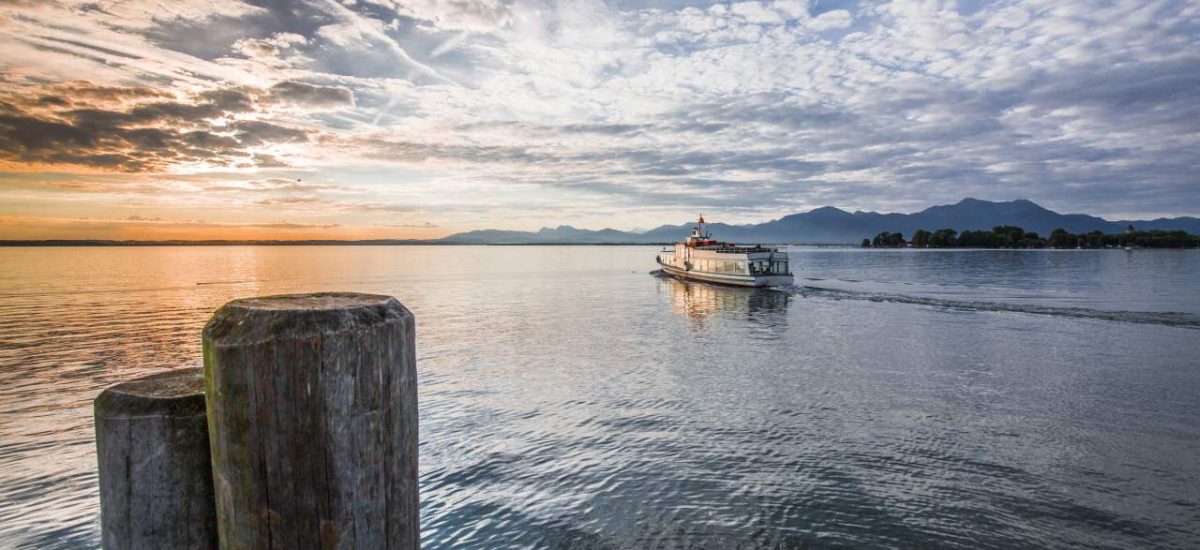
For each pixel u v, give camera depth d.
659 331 37.16
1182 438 15.77
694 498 12.23
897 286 70.81
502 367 25.66
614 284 85.00
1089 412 18.27
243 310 2.08
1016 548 10.23
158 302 56.19
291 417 1.95
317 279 93.75
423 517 11.52
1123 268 110.69
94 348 30.58
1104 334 33.56
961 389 21.36
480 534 10.88
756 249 77.31
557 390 21.39
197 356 28.48
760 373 24.31
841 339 33.12
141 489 2.44
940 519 11.28
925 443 15.50
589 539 10.66
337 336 1.96
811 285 73.69
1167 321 38.12
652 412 18.50
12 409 18.86
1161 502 11.89
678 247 93.56
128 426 2.42
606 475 13.45
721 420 17.61
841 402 19.62
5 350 29.98
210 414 2.12
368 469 2.08
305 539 2.01
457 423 17.33
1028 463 14.02
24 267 148.12
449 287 78.62
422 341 33.06
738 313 46.81
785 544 10.42
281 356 1.92
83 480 13.09
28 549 10.27
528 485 12.94
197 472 2.48
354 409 2.01
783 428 16.80
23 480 13.08
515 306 53.84
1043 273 96.56
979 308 46.66
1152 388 21.28
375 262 188.00
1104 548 10.21
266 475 1.99
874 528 10.95
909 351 29.16
